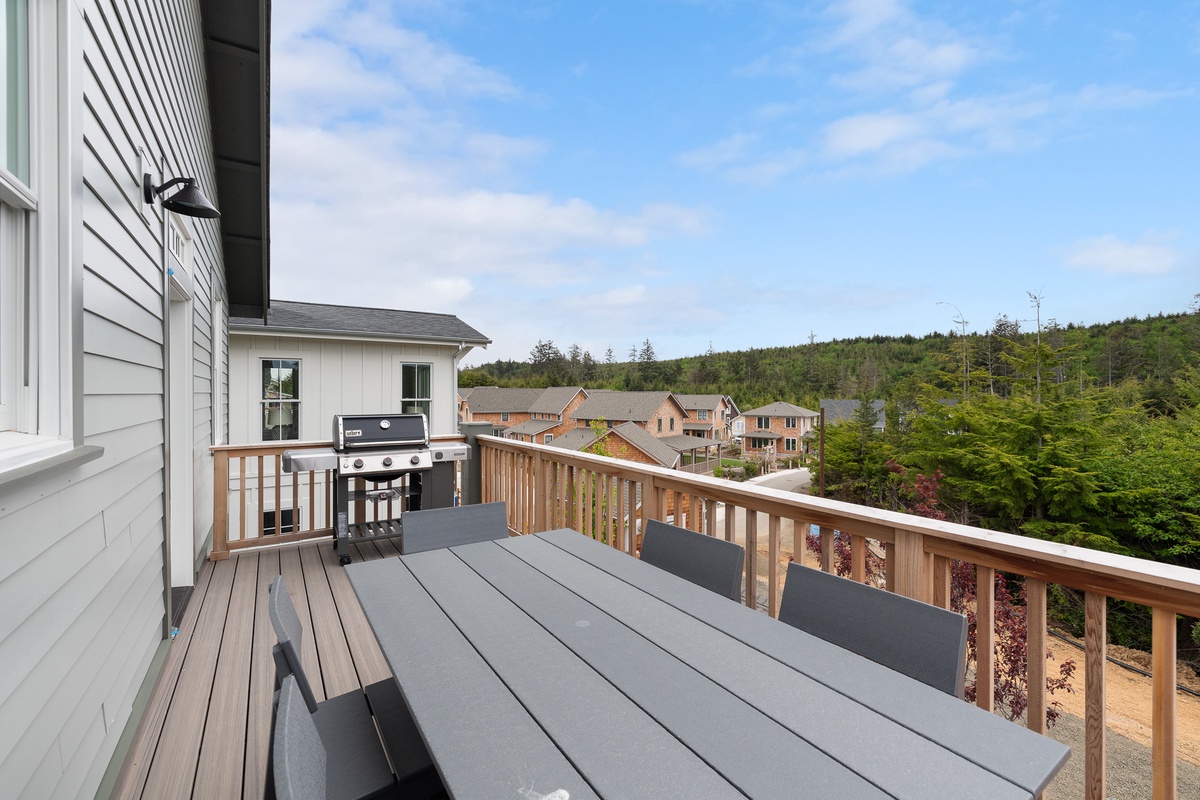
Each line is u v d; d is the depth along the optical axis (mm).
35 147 1465
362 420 4328
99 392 1835
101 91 1863
